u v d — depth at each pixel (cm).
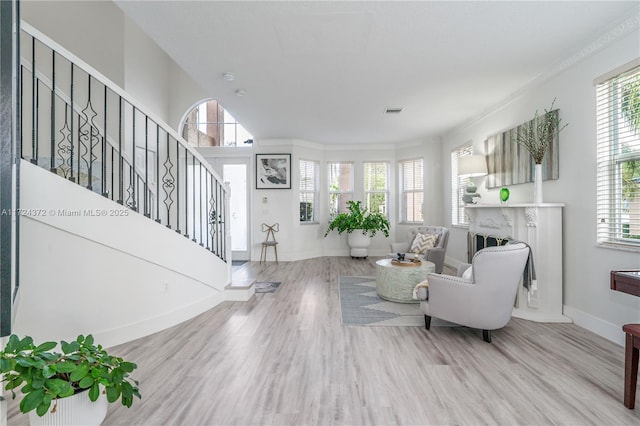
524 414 169
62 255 237
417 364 225
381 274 392
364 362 229
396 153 711
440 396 186
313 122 531
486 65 320
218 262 376
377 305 367
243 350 250
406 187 704
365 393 190
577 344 257
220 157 691
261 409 175
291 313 339
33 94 223
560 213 312
